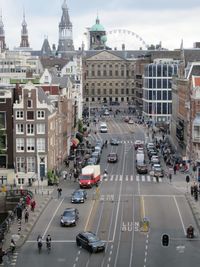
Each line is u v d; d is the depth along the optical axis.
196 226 91.75
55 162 138.38
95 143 193.25
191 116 145.62
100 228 91.06
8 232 88.94
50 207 105.94
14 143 127.69
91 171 125.44
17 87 131.12
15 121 127.06
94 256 77.56
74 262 75.19
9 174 128.38
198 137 137.50
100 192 118.94
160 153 173.38
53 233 88.81
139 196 114.69
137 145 184.75
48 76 184.12
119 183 129.25
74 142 173.75
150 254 78.06
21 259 76.75
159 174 134.75
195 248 80.69
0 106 127.69
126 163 157.62
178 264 73.88
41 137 127.25
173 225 92.44
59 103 147.00
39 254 78.81
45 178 127.50
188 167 141.88
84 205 107.19
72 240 85.00
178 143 179.38
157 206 105.69
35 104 126.62
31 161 128.00
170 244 82.38
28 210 102.69
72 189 122.75
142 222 90.44
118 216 98.50
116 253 78.62
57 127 142.50
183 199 111.75
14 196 116.06
